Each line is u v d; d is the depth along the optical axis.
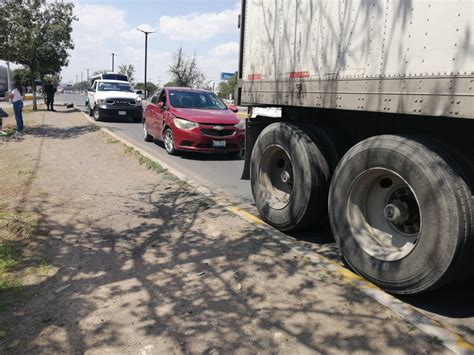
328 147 4.89
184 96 12.07
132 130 17.34
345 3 4.08
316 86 4.48
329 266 4.23
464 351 2.92
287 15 4.95
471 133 3.62
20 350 2.97
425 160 3.39
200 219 5.73
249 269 4.21
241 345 3.04
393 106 3.61
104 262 4.42
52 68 25.73
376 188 4.05
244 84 5.87
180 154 11.53
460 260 3.24
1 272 4.10
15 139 13.98
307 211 4.87
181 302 3.62
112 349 3.00
